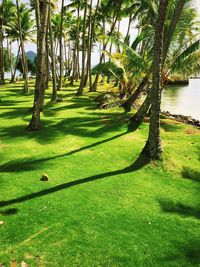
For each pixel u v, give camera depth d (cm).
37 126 1444
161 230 666
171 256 584
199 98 3659
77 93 3030
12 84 4403
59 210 717
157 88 1017
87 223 672
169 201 805
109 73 3161
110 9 2991
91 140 1289
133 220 697
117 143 1241
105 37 1741
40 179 879
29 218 679
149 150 1064
